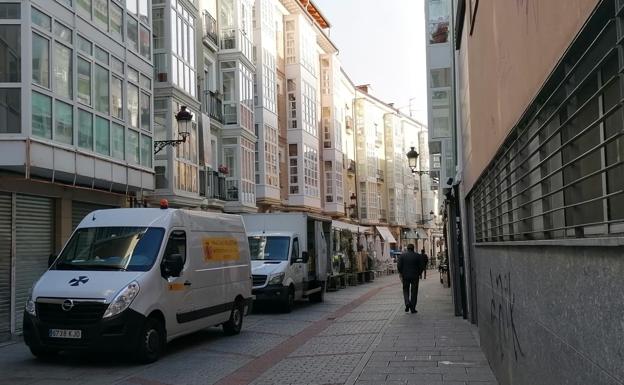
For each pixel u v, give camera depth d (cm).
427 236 8325
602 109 296
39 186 1482
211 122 2745
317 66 4897
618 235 274
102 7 1709
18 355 1103
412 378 835
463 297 1545
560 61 339
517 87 493
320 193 4806
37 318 969
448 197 1862
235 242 1402
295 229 2133
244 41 3041
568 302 352
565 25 325
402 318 1603
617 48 263
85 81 1595
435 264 7212
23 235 1442
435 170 2830
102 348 950
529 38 433
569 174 364
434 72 2016
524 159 512
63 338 953
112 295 963
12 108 1334
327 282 2730
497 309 706
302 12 4381
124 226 1111
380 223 6500
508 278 601
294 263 1981
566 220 372
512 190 587
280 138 4084
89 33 1620
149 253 1062
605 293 280
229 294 1334
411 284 1739
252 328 1499
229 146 2903
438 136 1995
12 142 1318
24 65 1341
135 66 1889
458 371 866
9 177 1359
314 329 1469
